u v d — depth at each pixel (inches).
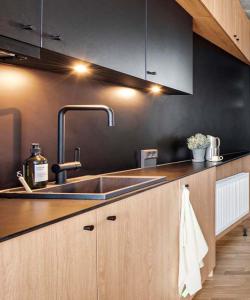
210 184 121.0
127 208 63.8
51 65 73.5
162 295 80.6
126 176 89.4
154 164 124.9
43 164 70.7
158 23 101.1
